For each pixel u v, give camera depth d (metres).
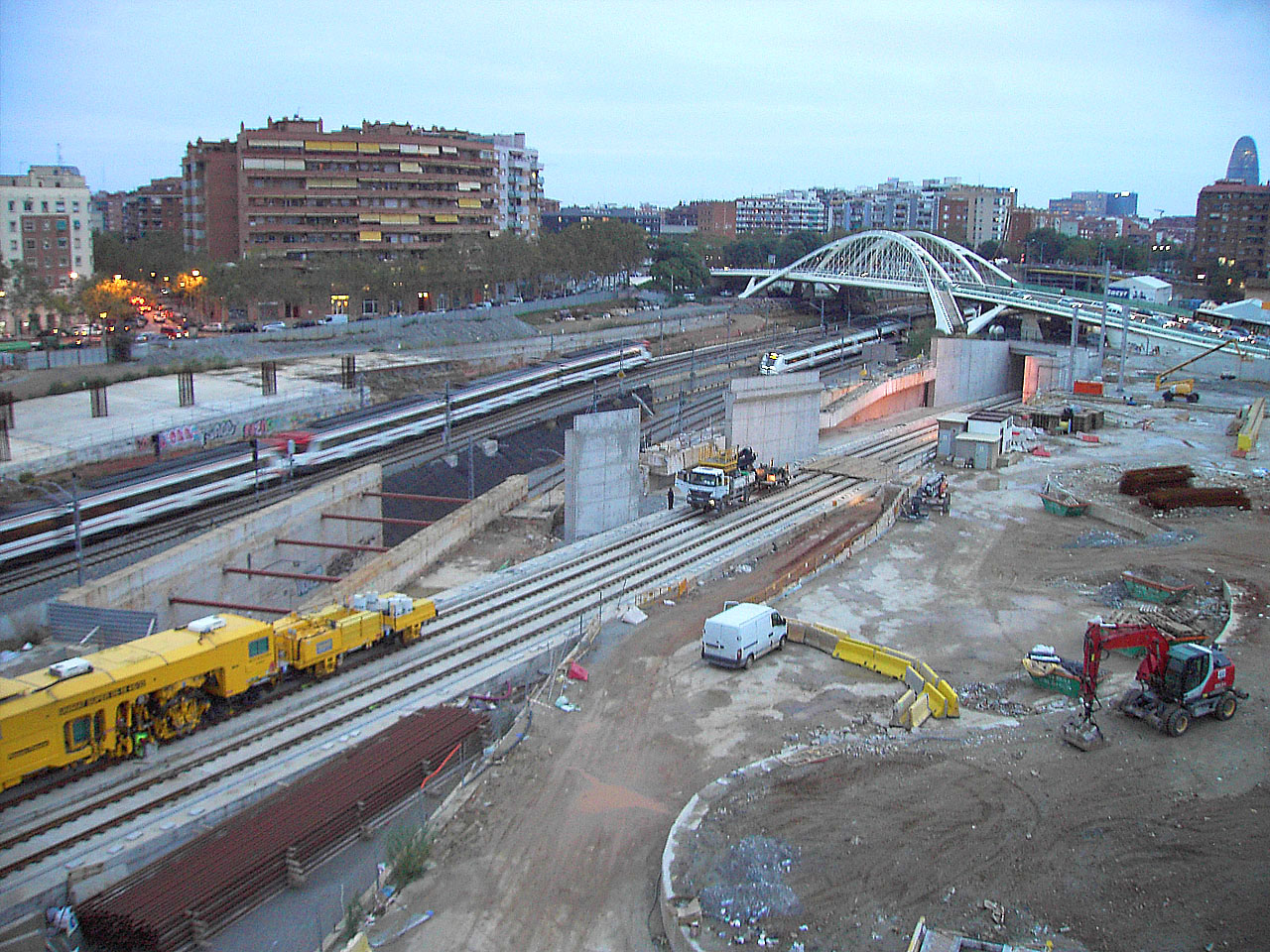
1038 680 36.16
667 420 104.88
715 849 25.77
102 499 59.09
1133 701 31.64
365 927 23.77
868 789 28.33
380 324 129.25
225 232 164.25
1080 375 118.06
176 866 25.86
